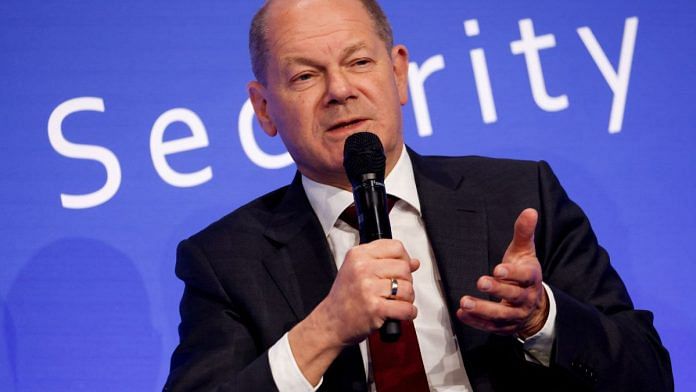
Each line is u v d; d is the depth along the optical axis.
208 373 6.70
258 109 7.85
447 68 9.41
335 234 7.25
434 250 6.96
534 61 9.38
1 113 9.21
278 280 7.04
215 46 9.50
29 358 8.80
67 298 8.94
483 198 7.24
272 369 6.16
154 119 9.33
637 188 9.12
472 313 5.73
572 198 9.13
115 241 9.09
